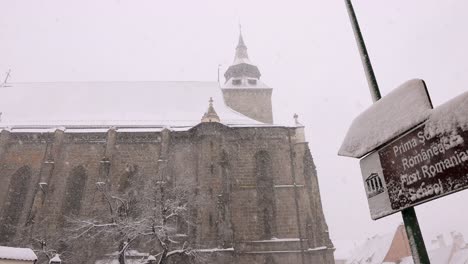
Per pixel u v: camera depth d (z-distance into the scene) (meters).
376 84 6.39
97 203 38.94
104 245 36.94
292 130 45.00
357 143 5.14
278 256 38.00
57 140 43.47
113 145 43.28
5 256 24.11
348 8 7.40
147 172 42.41
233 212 40.28
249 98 59.16
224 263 35.25
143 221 31.19
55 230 38.81
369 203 4.99
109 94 55.44
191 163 42.56
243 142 44.22
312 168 42.62
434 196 3.89
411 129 4.29
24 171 43.25
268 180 42.66
